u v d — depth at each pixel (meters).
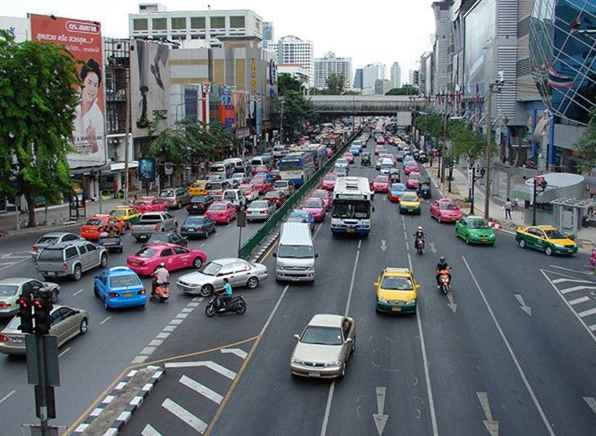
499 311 32.69
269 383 23.22
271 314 31.75
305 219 53.47
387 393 22.41
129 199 75.25
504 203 72.12
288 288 36.81
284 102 165.50
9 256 45.03
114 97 80.38
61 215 64.19
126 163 67.38
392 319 31.11
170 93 95.94
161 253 39.69
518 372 24.58
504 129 109.00
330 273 40.34
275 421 20.20
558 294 36.06
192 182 88.31
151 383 22.73
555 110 77.12
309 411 20.94
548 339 28.53
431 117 147.88
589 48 70.94
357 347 27.06
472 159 86.75
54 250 37.41
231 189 67.88
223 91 115.06
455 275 40.03
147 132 86.25
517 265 43.16
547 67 76.25
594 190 63.19
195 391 22.48
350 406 21.33
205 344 27.33
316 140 166.38
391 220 60.84
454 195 82.50
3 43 52.69
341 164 94.31
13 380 23.48
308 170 86.38
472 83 130.50
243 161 104.50
